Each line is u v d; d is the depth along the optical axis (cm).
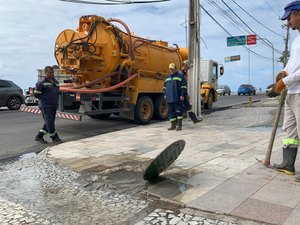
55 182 553
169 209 430
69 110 1138
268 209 414
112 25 1188
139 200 465
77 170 608
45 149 791
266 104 2311
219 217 399
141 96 1304
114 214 424
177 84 1033
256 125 1150
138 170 601
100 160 671
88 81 1237
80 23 1208
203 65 2016
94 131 1135
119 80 1226
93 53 1172
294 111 516
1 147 862
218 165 607
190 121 1266
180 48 1628
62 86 1214
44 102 895
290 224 376
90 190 512
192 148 752
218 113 1603
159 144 819
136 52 1264
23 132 1101
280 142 812
